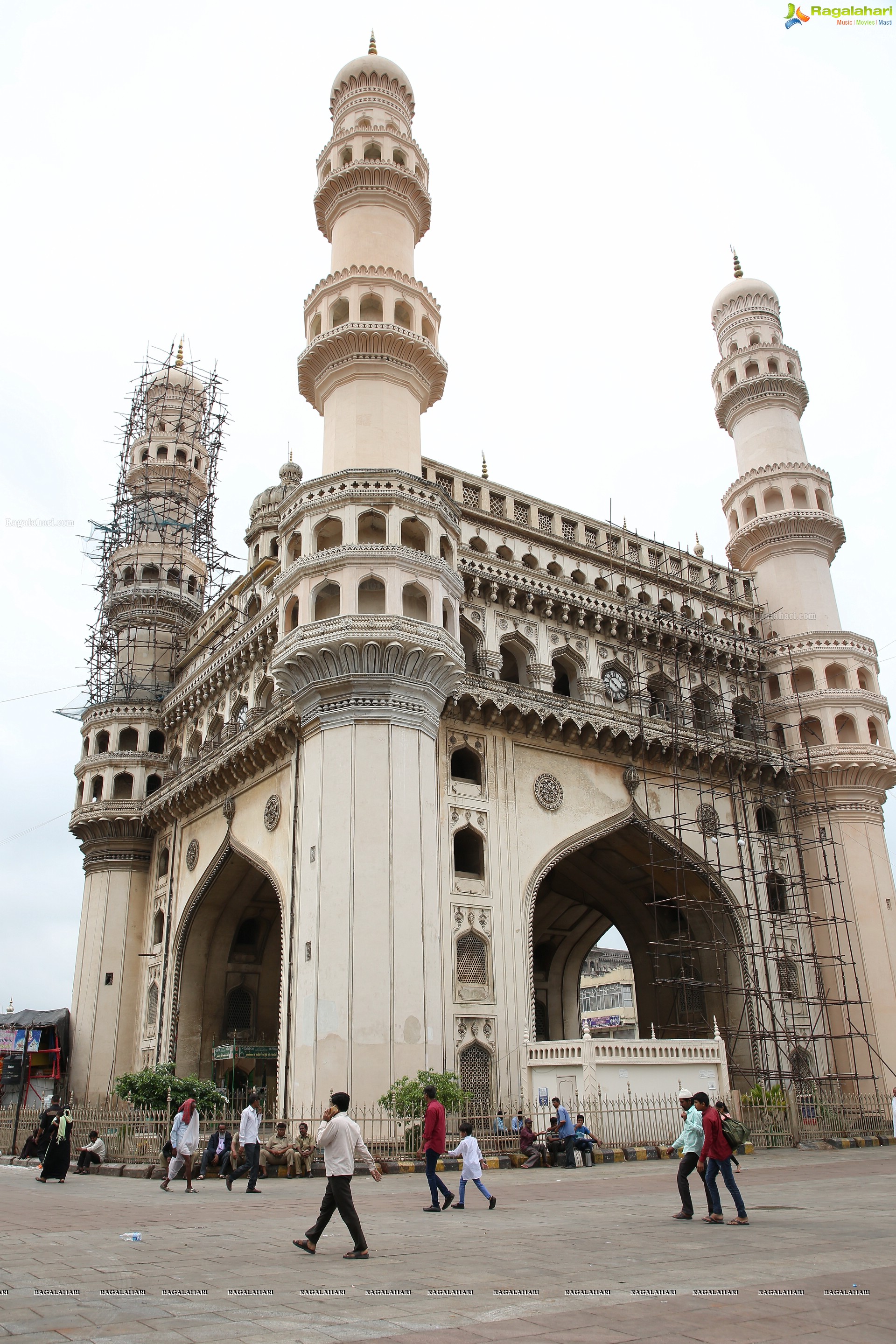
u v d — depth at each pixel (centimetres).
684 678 3291
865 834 3266
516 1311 604
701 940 3152
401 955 2080
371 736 2250
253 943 3384
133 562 4222
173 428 4628
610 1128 2091
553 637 2969
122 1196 1438
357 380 2731
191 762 3475
